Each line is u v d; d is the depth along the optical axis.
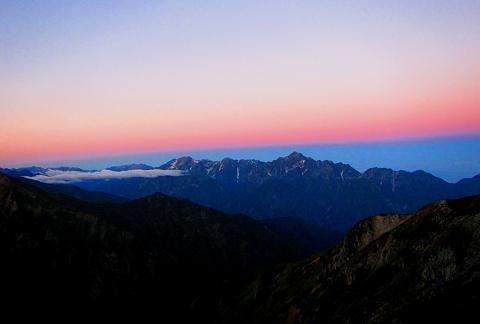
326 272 106.88
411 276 75.75
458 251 72.06
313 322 91.38
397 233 90.94
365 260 93.50
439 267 72.38
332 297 93.81
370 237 103.81
